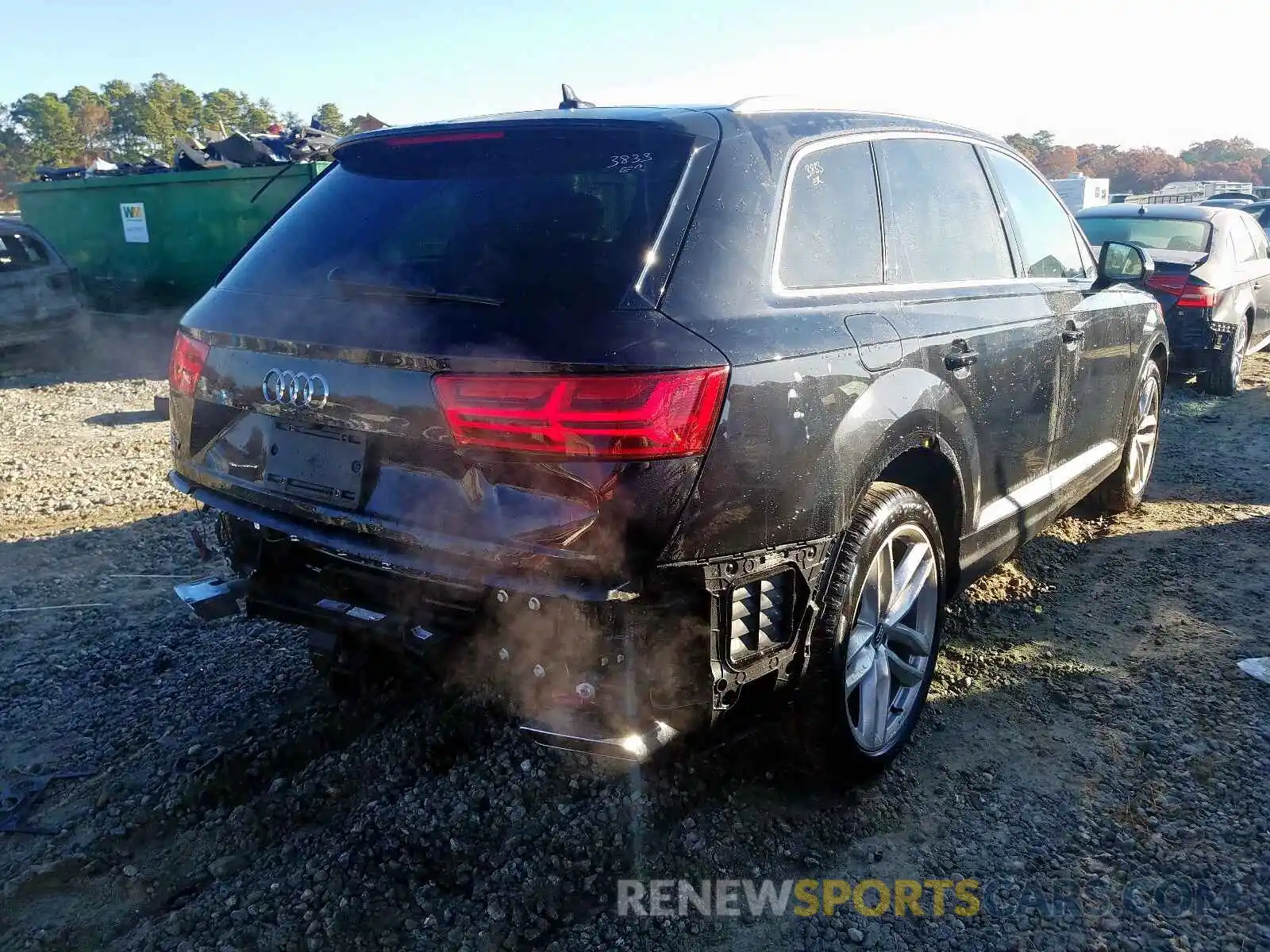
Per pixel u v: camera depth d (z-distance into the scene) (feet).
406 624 8.50
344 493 8.38
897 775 10.32
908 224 10.84
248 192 36.94
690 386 7.43
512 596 7.70
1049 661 12.65
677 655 7.71
